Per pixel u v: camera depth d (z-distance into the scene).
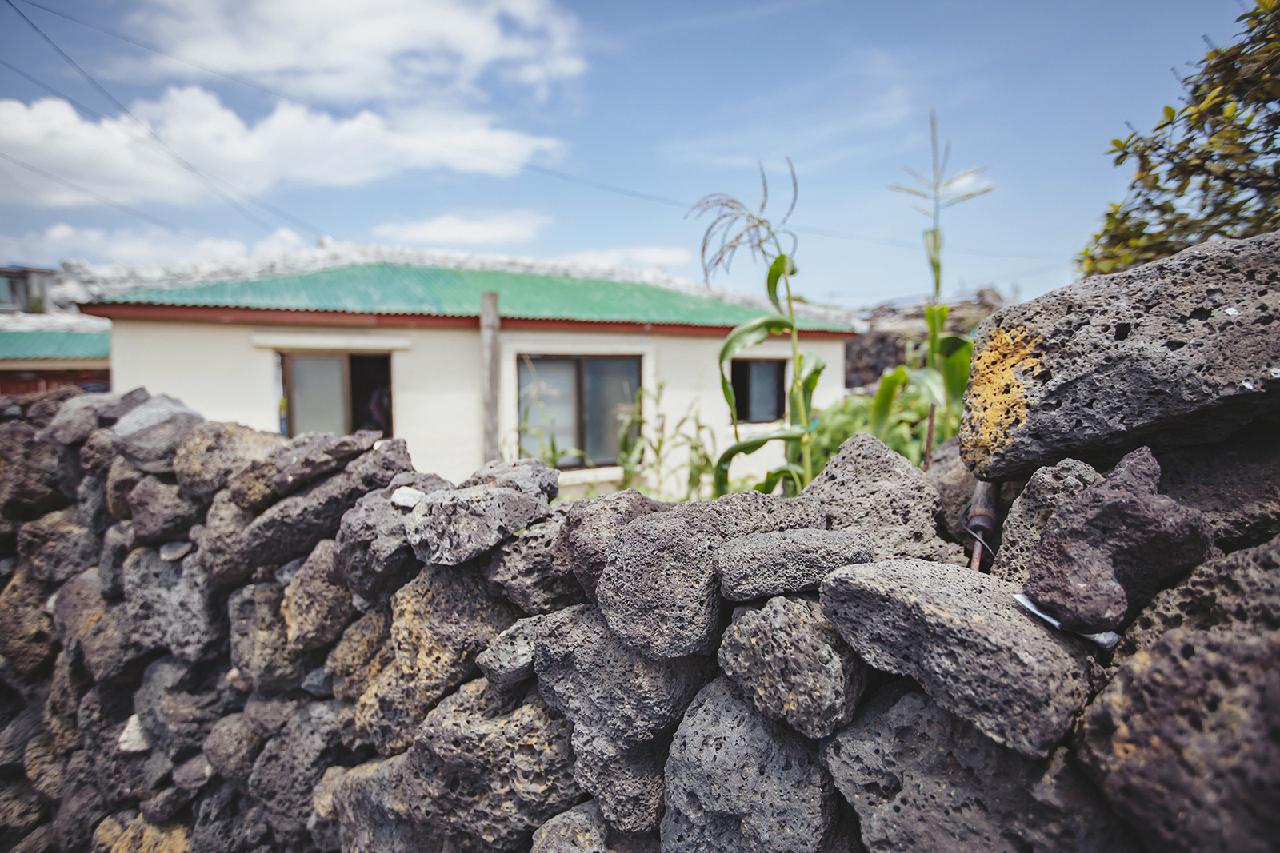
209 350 5.32
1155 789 0.82
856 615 1.09
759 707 1.22
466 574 1.74
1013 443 1.28
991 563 1.41
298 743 2.24
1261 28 1.56
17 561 3.87
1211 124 1.73
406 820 1.84
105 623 3.05
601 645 1.46
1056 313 1.27
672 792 1.35
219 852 2.59
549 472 1.92
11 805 3.52
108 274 5.83
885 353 10.09
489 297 6.02
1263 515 1.09
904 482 1.56
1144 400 1.14
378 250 7.82
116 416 3.53
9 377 7.35
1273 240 1.13
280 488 2.21
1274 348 1.06
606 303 7.81
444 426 6.19
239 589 2.54
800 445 2.92
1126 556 1.01
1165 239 1.96
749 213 2.44
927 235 2.96
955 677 0.98
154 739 2.84
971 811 1.02
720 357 2.47
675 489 7.32
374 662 2.03
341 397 5.89
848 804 1.21
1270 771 0.74
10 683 3.66
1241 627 0.89
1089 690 0.98
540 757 1.59
